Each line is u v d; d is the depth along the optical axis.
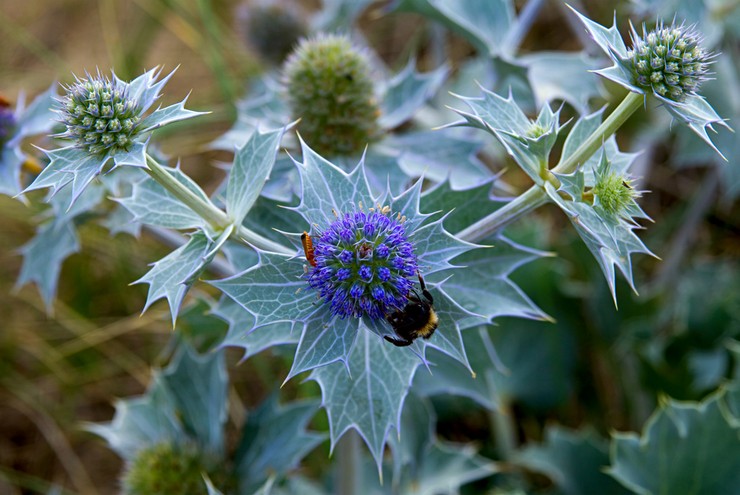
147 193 0.32
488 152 0.52
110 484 0.51
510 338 0.50
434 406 0.49
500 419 0.49
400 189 0.38
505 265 0.33
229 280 0.29
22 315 0.54
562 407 0.51
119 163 0.27
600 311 0.50
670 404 0.39
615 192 0.29
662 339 0.49
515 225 0.50
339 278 0.28
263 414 0.39
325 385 0.31
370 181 0.39
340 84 0.39
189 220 0.31
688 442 0.39
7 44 0.68
